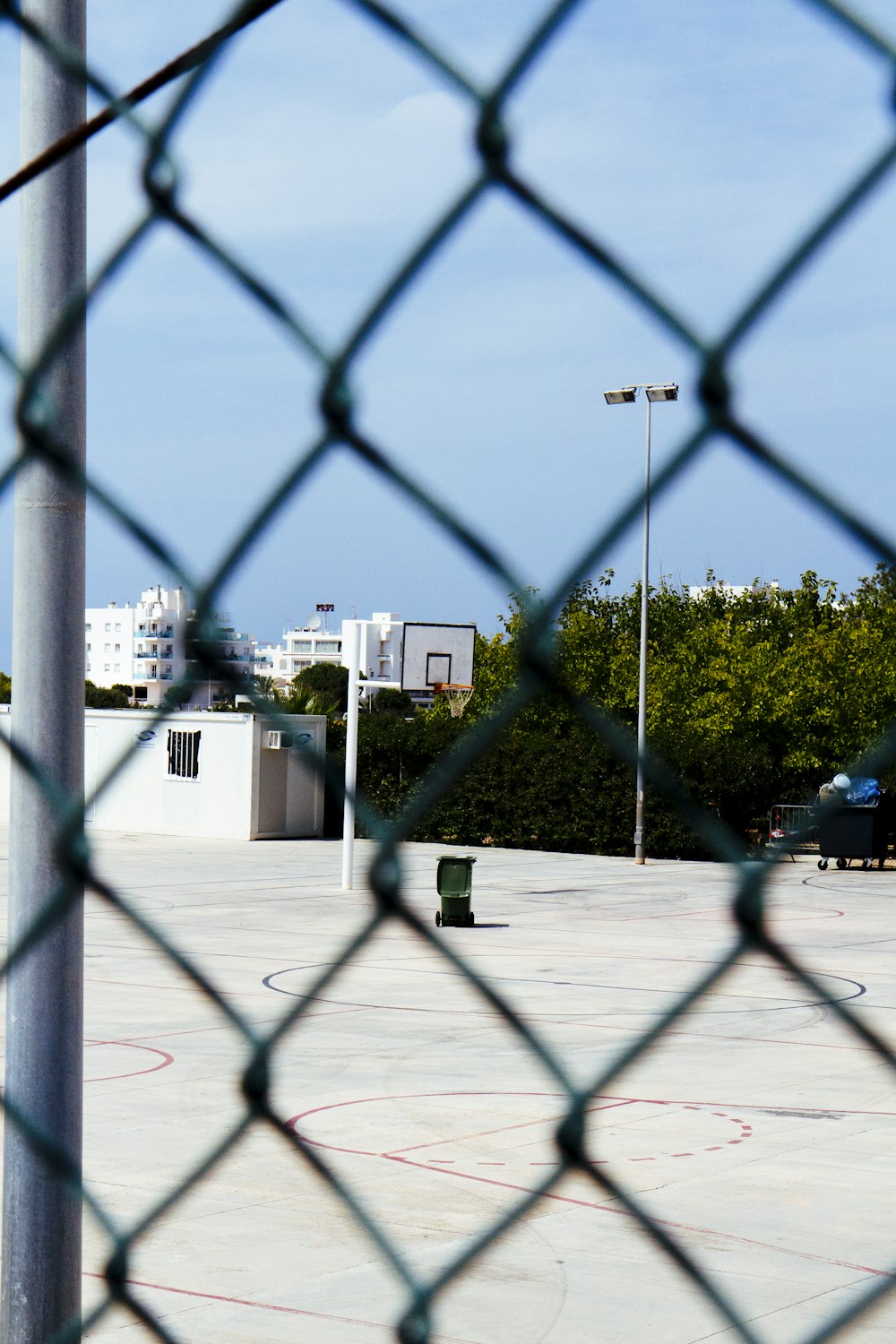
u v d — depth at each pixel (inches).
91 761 2372.0
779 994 1063.0
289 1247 487.8
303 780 2674.7
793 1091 748.6
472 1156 605.9
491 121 89.4
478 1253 122.2
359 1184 563.2
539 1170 583.8
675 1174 588.7
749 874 97.0
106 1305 148.2
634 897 1833.2
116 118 113.5
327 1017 962.7
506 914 1651.1
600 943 1395.2
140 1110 681.6
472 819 2603.3
